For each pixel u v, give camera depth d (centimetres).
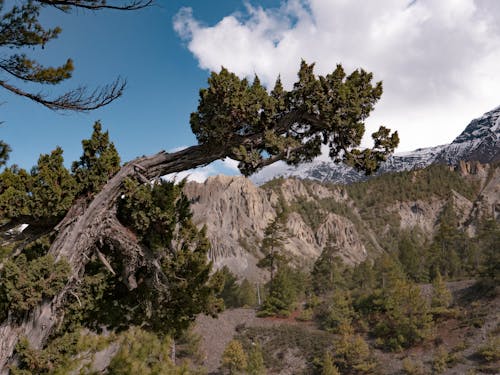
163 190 918
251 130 998
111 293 1055
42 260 790
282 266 6650
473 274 8631
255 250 15300
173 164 948
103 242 923
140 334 883
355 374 4803
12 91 712
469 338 5116
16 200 802
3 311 793
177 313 1204
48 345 819
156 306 1134
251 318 6109
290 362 5047
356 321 5956
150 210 890
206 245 1302
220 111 896
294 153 1068
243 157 959
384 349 5259
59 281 801
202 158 964
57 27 760
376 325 5612
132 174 910
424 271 8850
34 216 834
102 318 1055
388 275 6981
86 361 827
